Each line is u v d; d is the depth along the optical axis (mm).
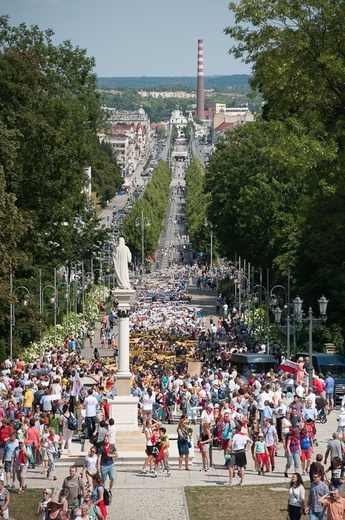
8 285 143750
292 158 138500
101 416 105125
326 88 138750
